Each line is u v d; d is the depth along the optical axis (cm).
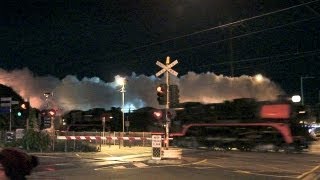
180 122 4275
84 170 2191
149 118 5009
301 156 3122
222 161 2706
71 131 5006
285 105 3744
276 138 3741
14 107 4500
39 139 3525
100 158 2873
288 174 2039
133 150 3647
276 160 2788
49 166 2378
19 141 3594
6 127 4459
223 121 4034
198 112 4203
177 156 2691
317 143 4772
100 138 3853
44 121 3844
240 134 3906
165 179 1833
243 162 2645
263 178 1884
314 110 5834
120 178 1870
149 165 2438
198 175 1978
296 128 3747
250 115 3891
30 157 307
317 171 2148
